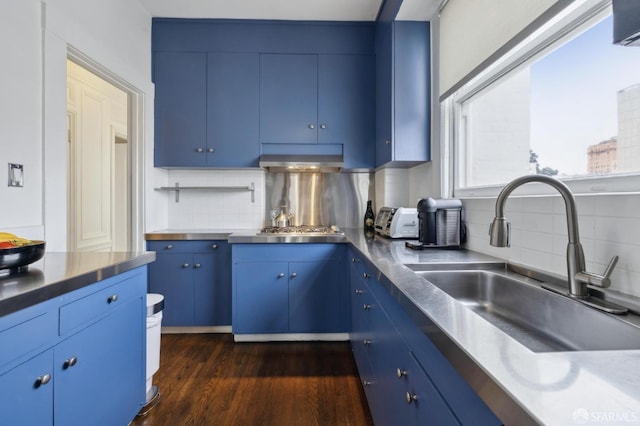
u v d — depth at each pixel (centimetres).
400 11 221
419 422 87
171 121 275
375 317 144
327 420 163
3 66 143
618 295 93
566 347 98
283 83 277
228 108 276
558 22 124
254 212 309
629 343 80
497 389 46
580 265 99
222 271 266
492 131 184
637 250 91
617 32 68
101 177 333
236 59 276
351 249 226
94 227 323
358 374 206
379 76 264
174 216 307
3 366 84
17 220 150
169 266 265
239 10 261
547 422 37
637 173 96
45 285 96
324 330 252
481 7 167
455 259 151
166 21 273
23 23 153
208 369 212
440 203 183
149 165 270
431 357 79
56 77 169
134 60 248
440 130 223
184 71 274
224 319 267
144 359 156
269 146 279
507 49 143
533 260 131
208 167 280
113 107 352
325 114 279
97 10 205
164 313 266
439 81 223
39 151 161
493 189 170
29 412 92
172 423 160
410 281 107
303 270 251
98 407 123
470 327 67
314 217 311
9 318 86
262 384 195
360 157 280
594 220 104
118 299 135
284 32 277
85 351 115
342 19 275
